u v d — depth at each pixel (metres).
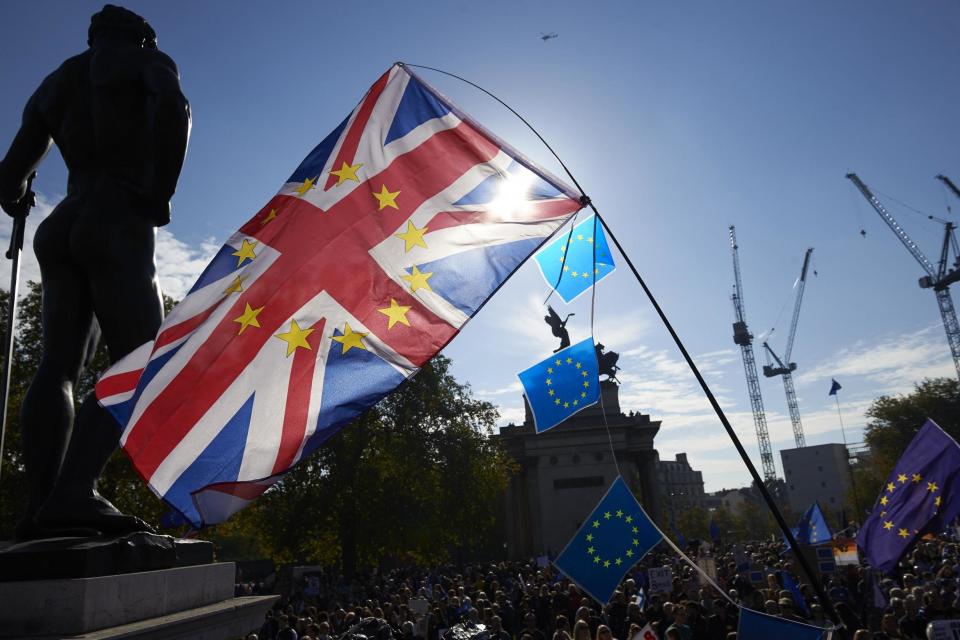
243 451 5.71
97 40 6.41
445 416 52.78
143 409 5.50
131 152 6.11
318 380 6.26
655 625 15.45
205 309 6.26
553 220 7.29
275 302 6.53
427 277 6.98
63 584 4.17
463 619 18.08
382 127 7.73
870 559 16.67
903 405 101.81
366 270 6.88
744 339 176.12
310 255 6.84
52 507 5.05
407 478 48.53
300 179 7.33
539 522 66.06
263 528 46.91
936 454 16.17
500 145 7.65
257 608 5.98
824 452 165.50
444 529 51.22
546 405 7.82
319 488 45.72
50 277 5.81
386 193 7.33
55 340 5.65
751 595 16.50
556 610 19.48
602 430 67.69
